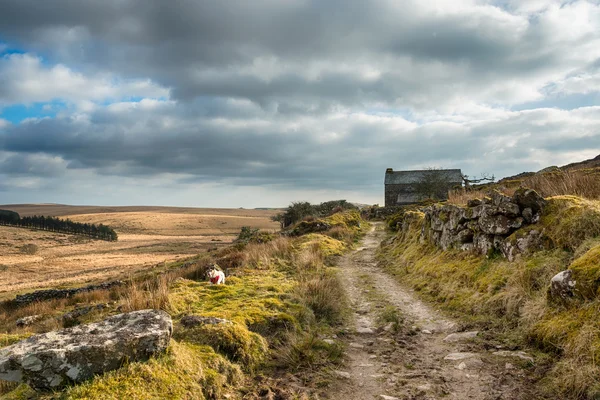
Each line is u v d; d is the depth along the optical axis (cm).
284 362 532
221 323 561
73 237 11112
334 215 3381
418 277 1127
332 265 1508
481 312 715
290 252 1650
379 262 1581
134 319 461
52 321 979
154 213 18825
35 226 11981
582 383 399
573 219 695
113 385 362
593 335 446
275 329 631
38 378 360
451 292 867
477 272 870
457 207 1177
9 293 3397
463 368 505
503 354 529
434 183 5619
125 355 394
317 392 454
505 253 826
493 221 895
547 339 510
